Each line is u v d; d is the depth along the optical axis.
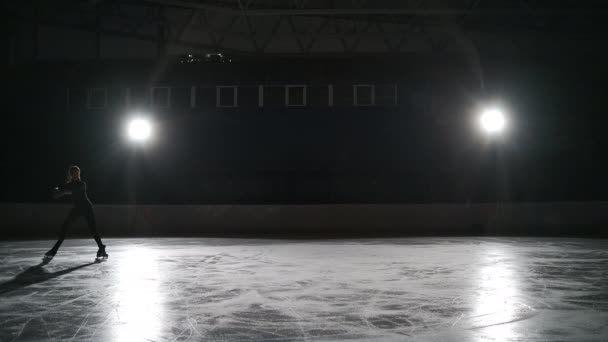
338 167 25.45
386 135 25.42
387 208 20.69
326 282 8.72
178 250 14.02
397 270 10.14
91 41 33.41
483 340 5.10
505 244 15.70
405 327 5.64
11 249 14.34
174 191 25.81
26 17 30.45
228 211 20.86
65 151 26.34
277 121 25.66
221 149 25.78
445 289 8.02
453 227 20.67
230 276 9.39
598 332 5.40
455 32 29.36
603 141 25.12
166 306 6.76
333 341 5.08
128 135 25.97
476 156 25.22
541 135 25.20
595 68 25.38
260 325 5.74
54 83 26.56
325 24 28.70
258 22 31.66
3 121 26.77
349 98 25.59
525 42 32.16
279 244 15.78
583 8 27.80
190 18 29.62
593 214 20.64
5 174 26.62
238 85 25.84
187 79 25.98
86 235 19.69
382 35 28.98
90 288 8.11
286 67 25.72
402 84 25.45
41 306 6.75
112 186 25.95
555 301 7.07
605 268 10.48
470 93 25.31
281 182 25.62
